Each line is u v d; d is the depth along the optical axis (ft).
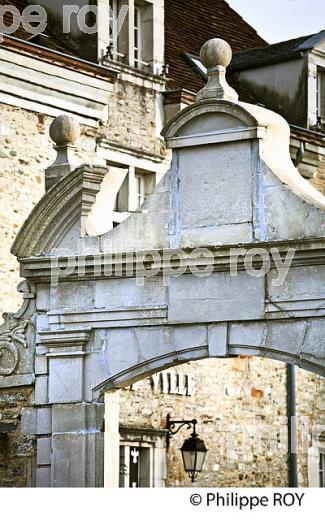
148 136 91.04
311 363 64.03
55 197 68.54
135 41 92.22
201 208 66.23
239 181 65.67
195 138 66.44
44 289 69.51
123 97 89.56
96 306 68.18
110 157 88.53
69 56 84.74
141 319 67.31
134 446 83.51
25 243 69.36
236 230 65.51
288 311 64.44
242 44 107.24
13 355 70.08
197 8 104.88
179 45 99.60
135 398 83.30
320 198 65.57
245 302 65.26
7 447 69.97
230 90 67.00
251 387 90.53
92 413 68.18
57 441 68.59
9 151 82.64
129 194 89.61
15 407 70.03
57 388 68.90
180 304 66.44
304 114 100.63
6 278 81.92
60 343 68.95
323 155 100.53
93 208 68.95
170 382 85.51
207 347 65.92
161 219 67.00
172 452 85.61
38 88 84.23
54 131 70.13
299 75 100.99
